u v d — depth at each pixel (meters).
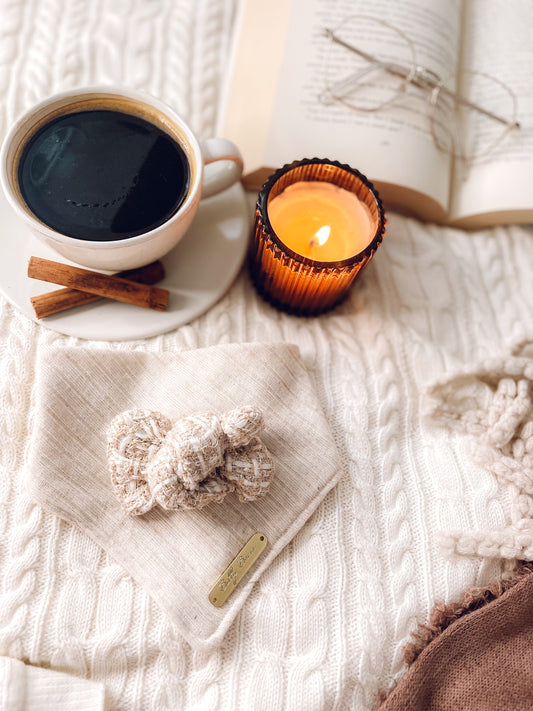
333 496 0.36
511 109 0.44
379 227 0.36
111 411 0.36
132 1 0.44
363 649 0.33
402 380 0.40
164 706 0.32
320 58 0.42
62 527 0.34
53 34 0.43
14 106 0.42
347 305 0.42
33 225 0.32
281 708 0.32
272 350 0.37
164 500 0.31
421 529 0.36
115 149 0.35
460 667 0.33
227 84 0.43
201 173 0.34
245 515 0.34
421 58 0.43
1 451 0.35
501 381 0.39
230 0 0.45
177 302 0.39
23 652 0.32
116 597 0.33
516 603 0.34
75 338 0.38
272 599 0.34
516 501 0.37
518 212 0.43
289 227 0.40
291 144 0.41
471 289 0.44
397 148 0.42
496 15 0.46
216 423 0.31
